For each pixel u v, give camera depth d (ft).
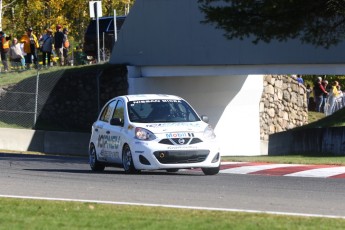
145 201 113.09
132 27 331.98
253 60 297.94
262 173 171.01
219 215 97.09
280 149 312.91
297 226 89.15
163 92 331.98
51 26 571.69
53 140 309.63
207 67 314.96
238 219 93.71
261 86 353.51
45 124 322.55
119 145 165.48
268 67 299.99
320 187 135.74
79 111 328.90
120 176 155.33
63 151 310.24
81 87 329.52
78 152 310.65
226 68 309.63
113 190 126.93
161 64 322.96
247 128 350.02
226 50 304.50
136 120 164.25
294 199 117.60
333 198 119.65
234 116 346.13
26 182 138.51
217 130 342.23
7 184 134.51
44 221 90.79
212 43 307.99
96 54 418.10
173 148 157.48
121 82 331.36
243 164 193.36
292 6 220.84
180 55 317.42
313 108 451.94
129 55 333.42
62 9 583.58
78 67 335.47
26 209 100.53
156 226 87.86
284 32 225.97
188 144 158.30
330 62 282.77
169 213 98.37
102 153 173.27
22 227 86.38
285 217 96.22
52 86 328.08
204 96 337.72
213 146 160.45
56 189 127.44
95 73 330.34
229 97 342.64
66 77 330.34
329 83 511.81
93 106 328.90
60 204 105.70
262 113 368.07
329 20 225.56
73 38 593.83
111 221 91.30
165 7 320.91
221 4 295.69
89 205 104.88
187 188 131.75
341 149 261.85
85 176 154.40
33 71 333.21
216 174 163.32
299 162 198.59
